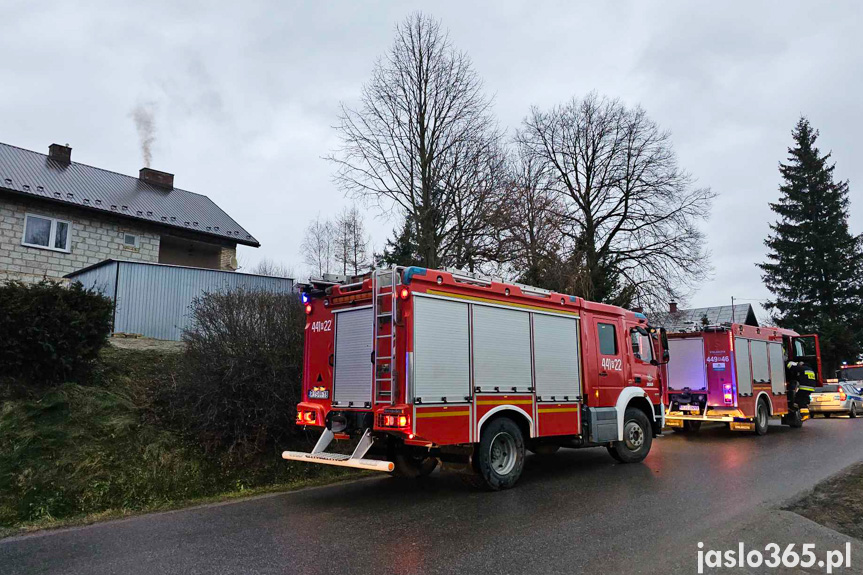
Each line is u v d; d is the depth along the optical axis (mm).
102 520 6340
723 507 6625
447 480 8617
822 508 6508
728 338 14242
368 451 7715
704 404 14398
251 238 24000
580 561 4793
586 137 30109
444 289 7477
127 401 8984
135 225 20938
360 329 7652
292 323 9484
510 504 6934
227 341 9031
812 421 19969
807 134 41469
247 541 5465
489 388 7797
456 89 19547
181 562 4871
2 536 5727
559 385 8906
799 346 18078
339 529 5863
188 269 15789
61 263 19125
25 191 18312
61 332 8617
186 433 8703
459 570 4602
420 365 7012
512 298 8406
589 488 7859
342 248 47062
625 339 10484
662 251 27656
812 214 40188
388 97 19469
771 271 40625
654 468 9547
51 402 8070
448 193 19453
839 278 38562
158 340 13836
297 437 9344
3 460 6945
